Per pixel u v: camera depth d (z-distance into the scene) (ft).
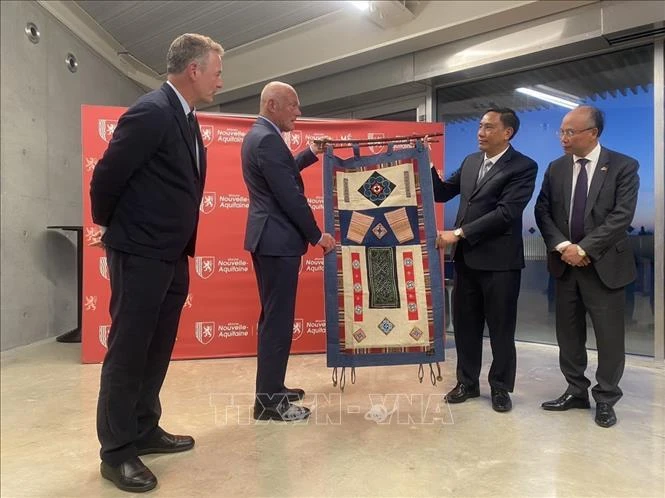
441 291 8.30
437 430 7.21
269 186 7.45
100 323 11.21
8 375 10.21
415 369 10.64
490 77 14.08
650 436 6.98
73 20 14.55
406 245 8.42
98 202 5.44
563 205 8.12
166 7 14.16
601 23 11.14
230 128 11.89
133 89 19.07
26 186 12.61
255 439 6.91
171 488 5.58
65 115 14.39
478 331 8.57
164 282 5.77
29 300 12.76
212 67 6.10
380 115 16.39
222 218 11.81
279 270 7.57
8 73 11.89
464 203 8.41
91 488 5.60
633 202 7.49
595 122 7.72
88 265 11.14
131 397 5.70
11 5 11.99
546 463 6.14
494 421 7.56
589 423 7.49
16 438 6.98
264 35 16.25
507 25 12.55
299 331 12.17
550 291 13.30
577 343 8.09
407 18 13.33
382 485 5.61
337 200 8.45
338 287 8.16
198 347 11.70
